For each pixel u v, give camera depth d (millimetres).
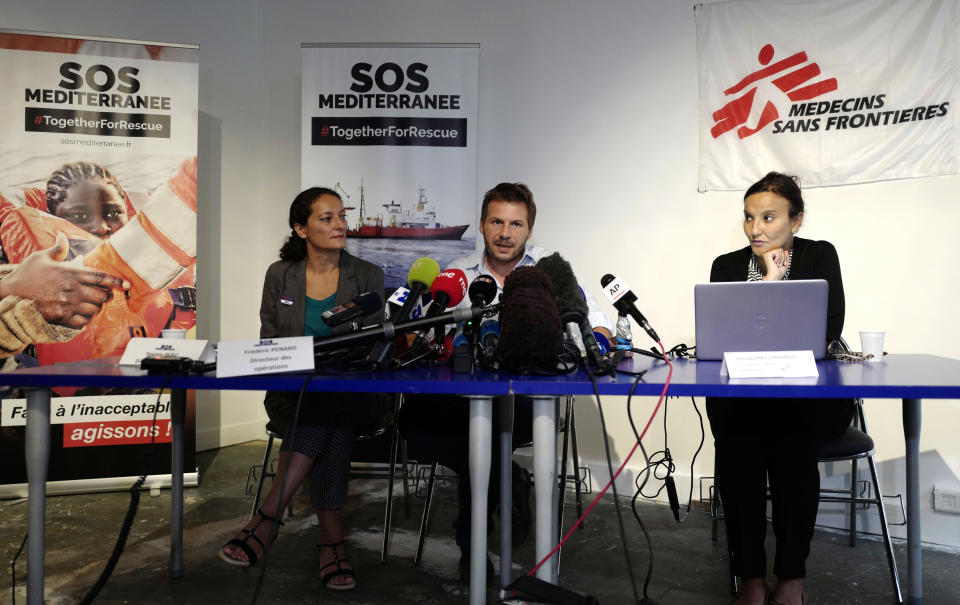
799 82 3234
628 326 2410
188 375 1707
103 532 2863
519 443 2428
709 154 3412
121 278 3561
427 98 3812
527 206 2496
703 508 3281
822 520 3072
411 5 4121
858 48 3127
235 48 4516
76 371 1803
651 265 3549
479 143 3932
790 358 1695
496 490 2227
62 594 2229
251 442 4633
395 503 3361
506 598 1559
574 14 3721
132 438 3496
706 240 3426
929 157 2996
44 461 1828
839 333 2363
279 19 4547
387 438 3201
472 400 1664
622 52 3617
